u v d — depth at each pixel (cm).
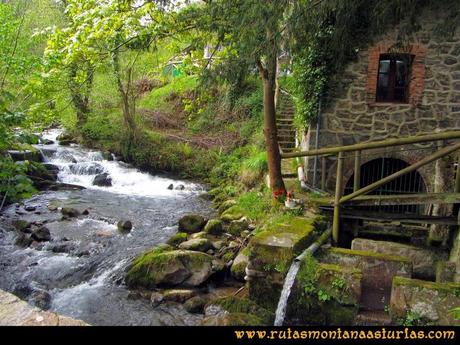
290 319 597
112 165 1555
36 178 1287
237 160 1459
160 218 1070
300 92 948
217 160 1517
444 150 637
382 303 604
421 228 800
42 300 655
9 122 533
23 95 834
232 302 597
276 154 820
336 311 581
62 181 1371
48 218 1020
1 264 771
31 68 794
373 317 571
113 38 733
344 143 905
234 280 747
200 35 764
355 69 879
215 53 783
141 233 947
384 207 927
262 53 623
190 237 900
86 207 1128
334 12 769
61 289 706
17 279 724
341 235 773
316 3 608
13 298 239
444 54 854
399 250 700
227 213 1019
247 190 1177
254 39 615
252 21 589
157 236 930
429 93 870
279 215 754
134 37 737
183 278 707
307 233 654
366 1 745
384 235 786
